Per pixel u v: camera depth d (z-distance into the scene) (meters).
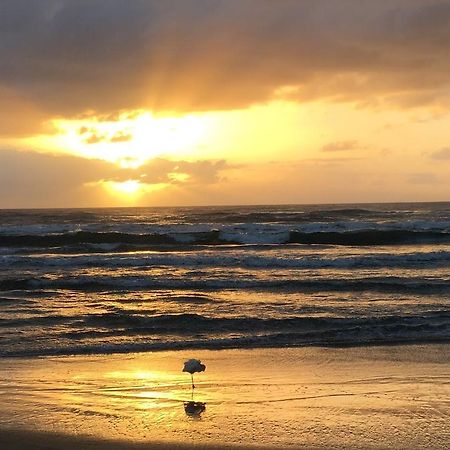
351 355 10.49
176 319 13.11
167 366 9.77
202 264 23.11
